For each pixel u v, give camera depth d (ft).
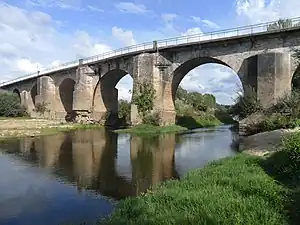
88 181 47.60
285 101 91.45
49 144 91.86
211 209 24.41
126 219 25.72
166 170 54.44
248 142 79.51
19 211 34.99
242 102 105.91
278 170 37.06
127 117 182.80
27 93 251.39
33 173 53.26
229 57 116.26
